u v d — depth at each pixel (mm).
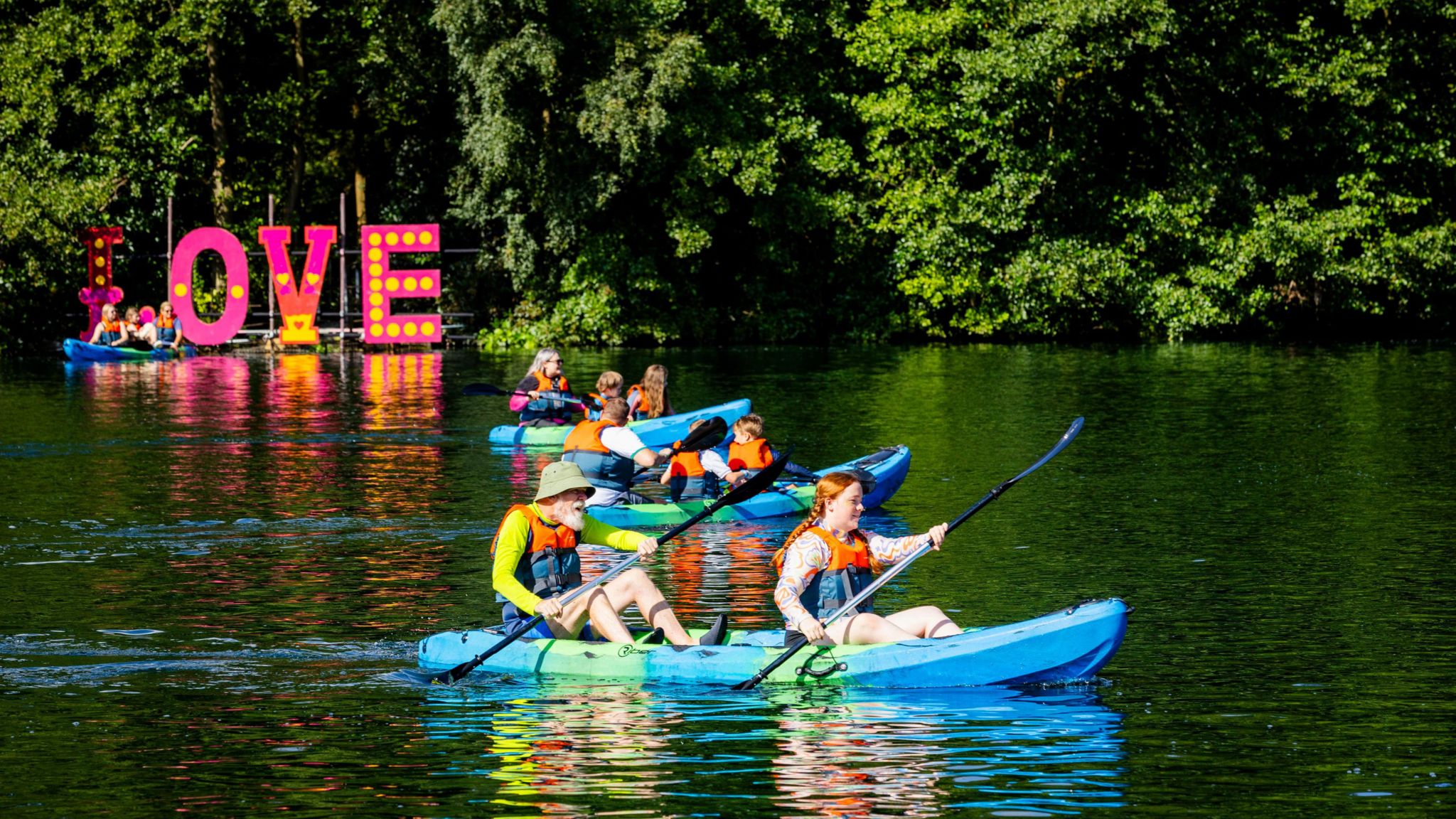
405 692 11336
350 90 59156
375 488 21703
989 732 10203
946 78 57500
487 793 9086
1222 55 55938
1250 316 58312
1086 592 14742
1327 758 9641
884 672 11328
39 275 52125
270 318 54844
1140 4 52156
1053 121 56500
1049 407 32781
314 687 11469
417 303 60375
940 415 31125
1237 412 31344
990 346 55188
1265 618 13570
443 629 13312
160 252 57812
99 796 9102
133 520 19047
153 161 55688
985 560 16344
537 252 57594
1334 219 55500
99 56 54750
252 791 9156
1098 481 21984
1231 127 56656
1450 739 10008
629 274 56094
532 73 52250
